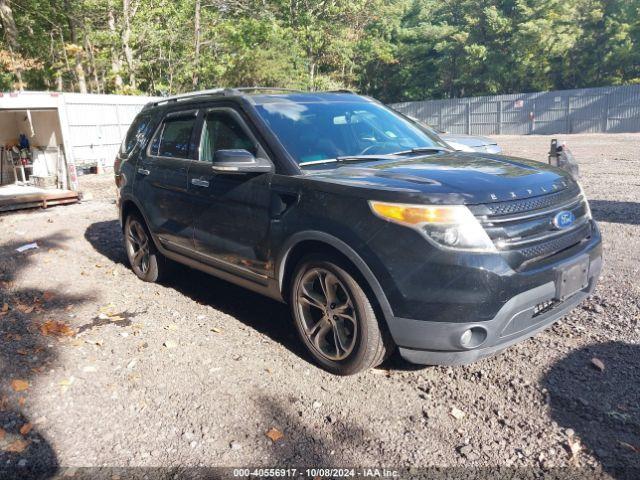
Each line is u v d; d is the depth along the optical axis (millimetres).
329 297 3547
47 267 6258
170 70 26172
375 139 4375
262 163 3809
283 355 3916
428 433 2979
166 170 4922
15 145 11750
